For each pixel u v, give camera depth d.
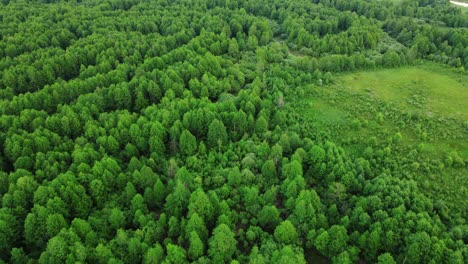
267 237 69.94
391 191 73.62
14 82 111.00
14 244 68.81
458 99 111.25
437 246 62.75
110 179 77.50
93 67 117.62
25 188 72.56
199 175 80.44
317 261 70.06
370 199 72.50
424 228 66.38
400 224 68.12
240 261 65.50
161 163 85.81
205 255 66.38
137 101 105.88
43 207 67.00
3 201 70.06
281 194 79.12
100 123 93.88
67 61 122.69
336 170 80.12
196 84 108.94
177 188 72.44
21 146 83.62
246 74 119.44
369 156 86.56
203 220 69.75
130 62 124.19
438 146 92.19
